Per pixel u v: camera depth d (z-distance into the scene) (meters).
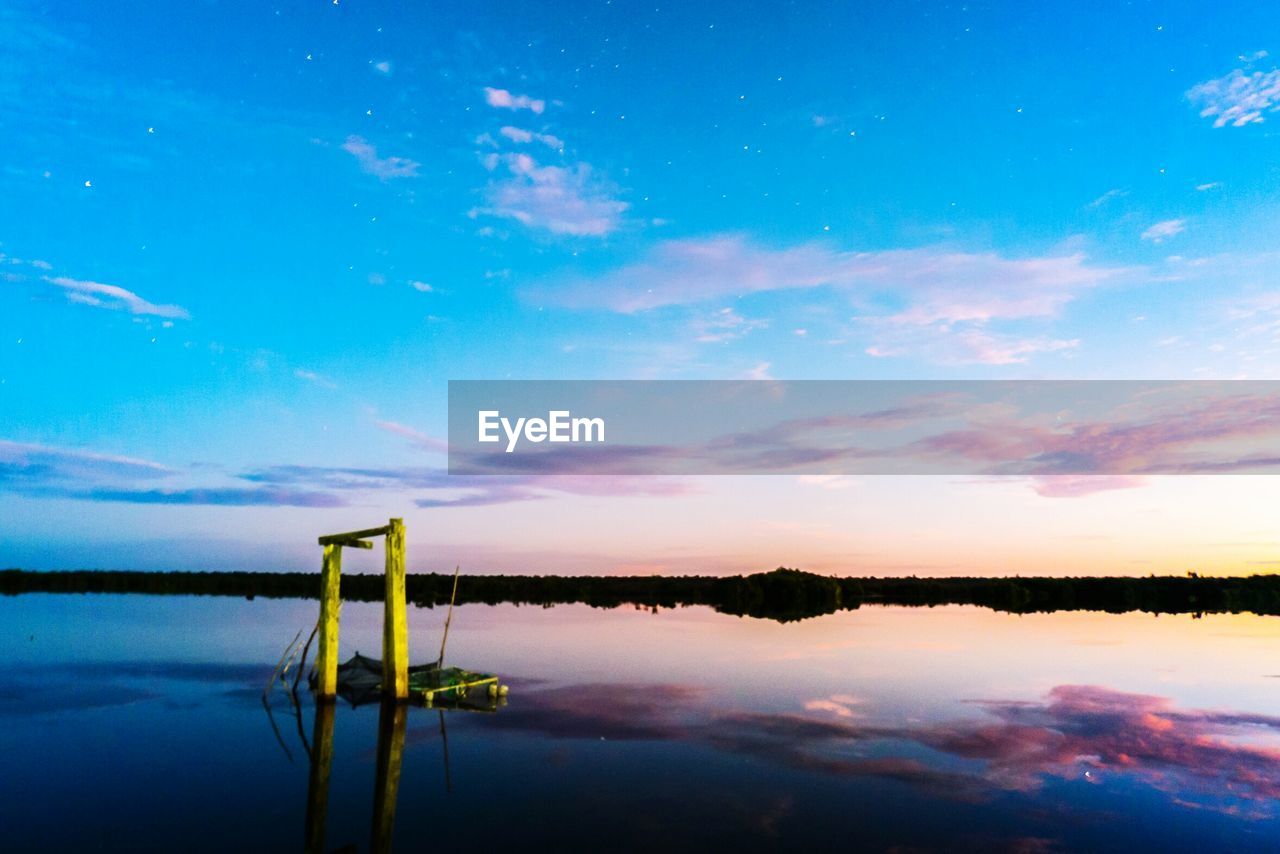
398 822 12.92
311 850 11.70
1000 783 15.16
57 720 20.17
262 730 19.25
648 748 17.62
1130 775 15.78
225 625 43.69
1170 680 27.23
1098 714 21.52
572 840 12.12
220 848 11.79
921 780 15.27
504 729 19.42
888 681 26.66
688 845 11.95
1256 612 66.75
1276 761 16.89
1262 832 12.77
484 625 46.88
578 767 16.16
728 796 14.27
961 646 36.69
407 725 19.81
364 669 25.17
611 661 31.28
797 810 13.56
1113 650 35.56
